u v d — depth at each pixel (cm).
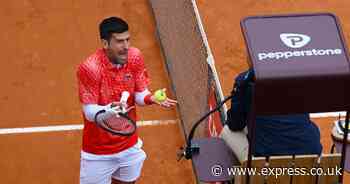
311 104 1775
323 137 3281
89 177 2516
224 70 3812
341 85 1752
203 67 2822
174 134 3297
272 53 1769
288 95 1755
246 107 2102
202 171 2123
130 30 4016
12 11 4119
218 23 4184
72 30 3988
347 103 1781
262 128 2041
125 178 2589
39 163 3112
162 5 3728
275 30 1823
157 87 3591
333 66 1742
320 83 1741
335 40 1800
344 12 4322
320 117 3412
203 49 2819
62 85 3575
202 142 2255
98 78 2262
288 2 4381
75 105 3447
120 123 2367
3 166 3086
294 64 1742
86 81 2270
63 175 3058
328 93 1762
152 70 3716
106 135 2397
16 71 3656
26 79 3606
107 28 2200
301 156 1956
